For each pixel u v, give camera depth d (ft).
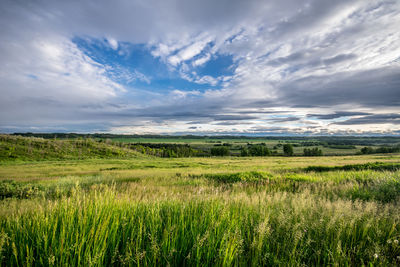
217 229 9.84
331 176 43.37
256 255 8.19
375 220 12.17
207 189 33.32
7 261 7.73
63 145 340.39
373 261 8.33
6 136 324.19
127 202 13.74
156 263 8.02
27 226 9.78
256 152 397.60
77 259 8.02
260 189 34.53
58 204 12.23
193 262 8.03
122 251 8.31
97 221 9.64
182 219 10.39
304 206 14.93
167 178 57.67
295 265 8.13
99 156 316.40
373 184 31.32
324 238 10.11
